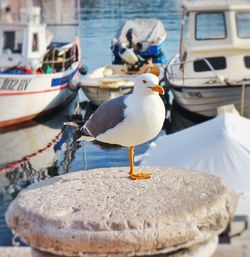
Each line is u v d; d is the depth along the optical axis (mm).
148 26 26438
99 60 28078
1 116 19797
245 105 18047
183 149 10391
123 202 2883
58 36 33438
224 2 18875
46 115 20828
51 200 2939
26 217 2816
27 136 19484
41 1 43469
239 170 9695
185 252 2756
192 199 2861
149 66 21906
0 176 15953
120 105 4285
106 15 40656
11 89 19438
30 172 16266
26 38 19953
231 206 2916
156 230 2658
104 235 2645
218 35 18719
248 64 18562
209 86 17969
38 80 19812
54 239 2695
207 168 9805
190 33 18766
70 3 43781
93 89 20516
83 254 2680
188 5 18828
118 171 3455
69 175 3395
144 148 16156
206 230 2771
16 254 3316
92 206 2844
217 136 10289
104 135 4418
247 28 18734
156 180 3203
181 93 18609
